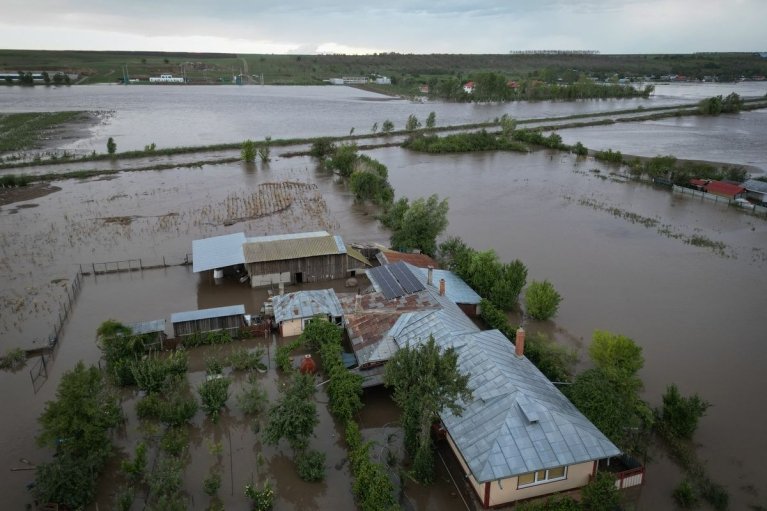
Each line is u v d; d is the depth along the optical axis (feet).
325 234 208.85
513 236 252.83
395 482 105.40
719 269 215.10
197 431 121.19
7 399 129.80
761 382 140.77
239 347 153.17
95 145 475.72
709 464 112.27
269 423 109.91
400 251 216.54
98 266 208.54
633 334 164.76
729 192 309.22
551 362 133.08
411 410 103.14
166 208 285.23
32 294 185.26
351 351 148.25
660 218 281.95
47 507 95.91
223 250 198.29
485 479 89.76
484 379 111.65
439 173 384.47
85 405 105.29
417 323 138.31
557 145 480.23
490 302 170.50
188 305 179.22
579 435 98.58
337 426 122.01
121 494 97.81
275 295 179.52
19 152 436.76
